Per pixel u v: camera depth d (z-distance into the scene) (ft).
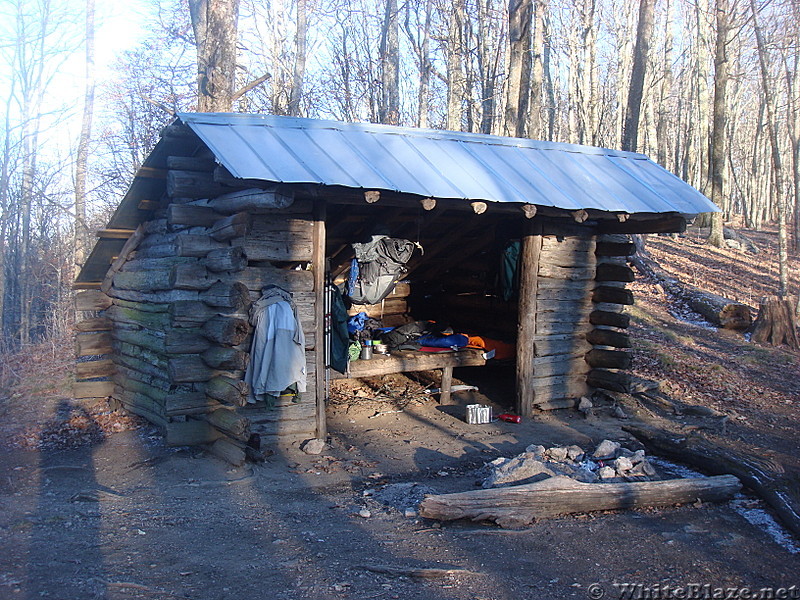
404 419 30.09
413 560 14.76
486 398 34.06
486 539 16.30
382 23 75.56
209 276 24.29
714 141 74.69
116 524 17.02
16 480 21.54
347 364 28.99
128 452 24.58
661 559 15.39
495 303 37.81
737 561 15.48
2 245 66.03
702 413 31.68
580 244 31.73
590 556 15.43
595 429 28.99
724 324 49.26
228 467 22.43
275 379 22.88
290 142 23.75
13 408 32.22
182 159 23.95
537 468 19.61
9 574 13.35
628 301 30.89
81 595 12.42
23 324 67.31
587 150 32.71
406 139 27.35
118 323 31.71
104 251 32.22
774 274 67.51
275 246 23.72
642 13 52.21
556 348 31.32
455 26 71.46
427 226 32.19
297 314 23.88
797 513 17.78
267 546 15.49
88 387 31.99
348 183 21.74
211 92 36.19
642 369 38.83
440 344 33.40
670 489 19.12
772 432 29.78
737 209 150.10
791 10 72.59
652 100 104.32
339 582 13.42
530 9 48.29
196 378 23.85
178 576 13.55
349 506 19.08
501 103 76.07
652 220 29.60
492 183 25.55
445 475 22.45
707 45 100.32
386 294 29.91
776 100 97.35
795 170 80.69
